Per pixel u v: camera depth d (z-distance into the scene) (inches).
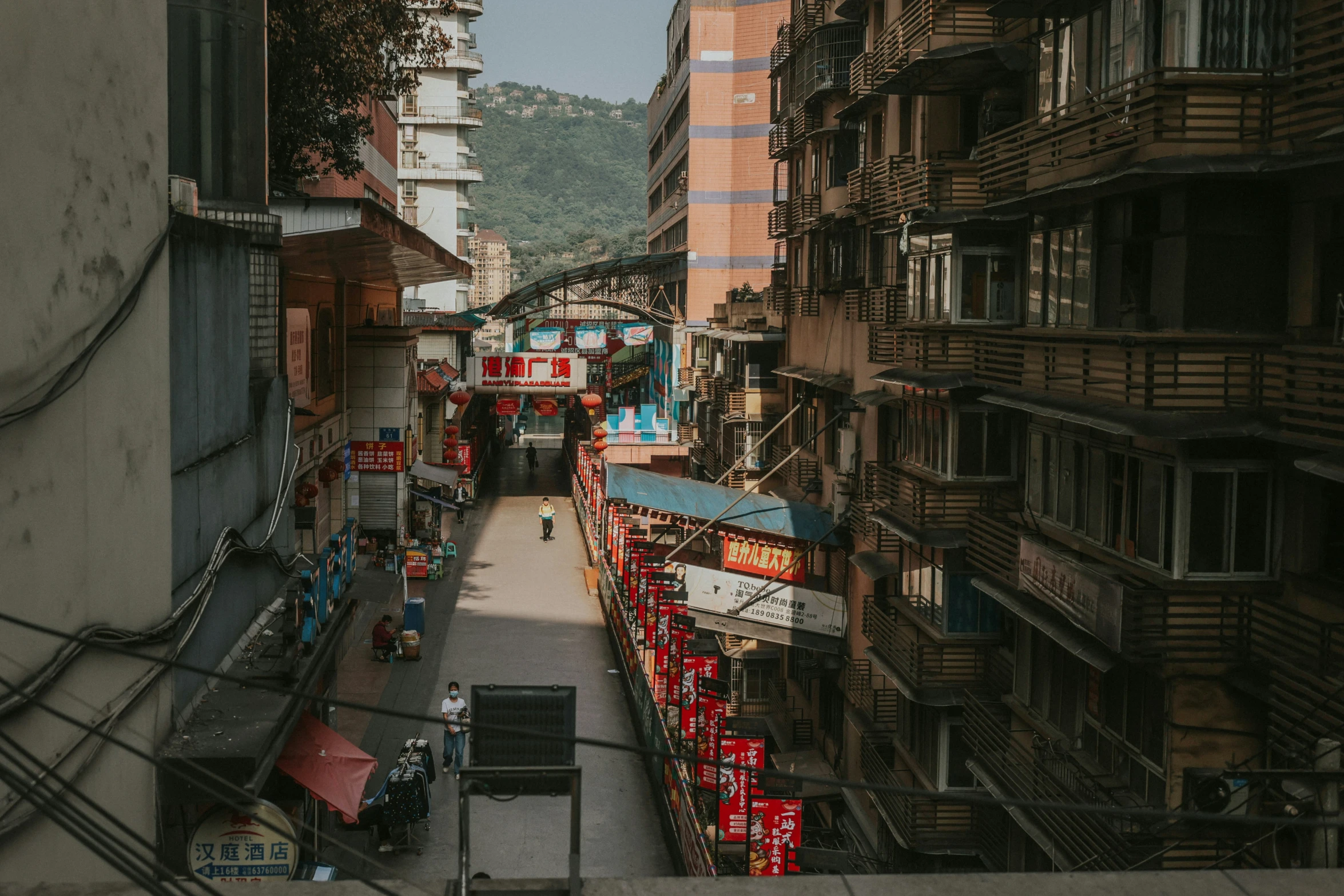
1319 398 426.9
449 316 2645.2
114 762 320.5
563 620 1259.8
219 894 175.6
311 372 1090.1
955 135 790.5
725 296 2180.1
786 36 1286.9
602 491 1380.4
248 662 461.4
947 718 718.5
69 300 289.0
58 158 282.0
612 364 3253.0
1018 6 593.6
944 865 740.7
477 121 3134.8
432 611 1274.6
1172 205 481.1
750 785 592.7
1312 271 447.8
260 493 537.6
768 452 1418.6
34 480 265.6
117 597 325.4
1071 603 513.3
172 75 565.3
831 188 1094.4
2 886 177.3
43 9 272.2
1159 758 490.0
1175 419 450.3
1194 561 464.4
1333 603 423.8
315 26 894.4
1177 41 453.7
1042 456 614.5
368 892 176.7
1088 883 180.2
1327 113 421.7
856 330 971.9
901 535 741.3
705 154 2162.9
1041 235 617.9
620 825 753.6
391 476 1513.3
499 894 177.9
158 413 365.7
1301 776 356.2
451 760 826.8
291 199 799.1
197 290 427.8
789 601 919.7
